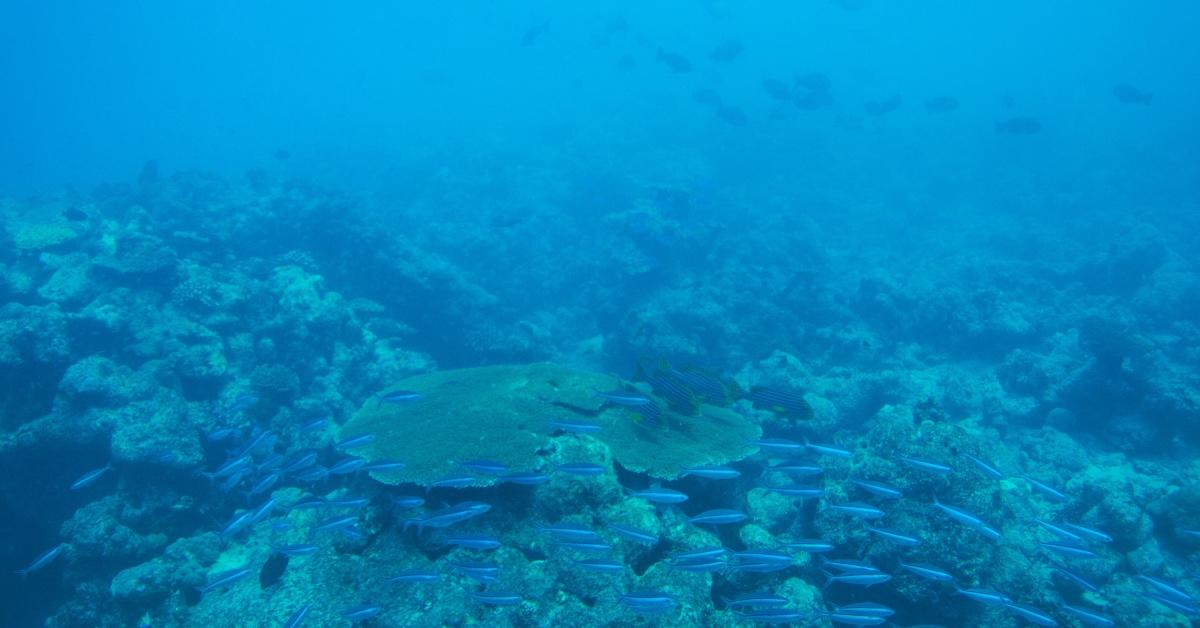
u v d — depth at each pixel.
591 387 8.66
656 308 16.41
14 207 18.94
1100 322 13.21
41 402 9.89
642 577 6.32
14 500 9.02
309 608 6.13
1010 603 5.91
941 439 7.67
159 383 10.00
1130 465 11.95
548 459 6.86
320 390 12.04
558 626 5.88
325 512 7.70
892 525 7.11
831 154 40.94
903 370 14.97
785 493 6.74
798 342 16.48
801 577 7.30
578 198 32.03
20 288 11.94
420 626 5.84
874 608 5.84
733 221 29.91
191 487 9.16
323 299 13.12
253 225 16.48
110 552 8.07
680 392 7.03
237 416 10.04
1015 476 10.35
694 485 7.66
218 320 11.64
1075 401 13.41
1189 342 16.75
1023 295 21.86
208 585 6.62
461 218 28.70
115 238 14.37
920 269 25.38
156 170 21.94
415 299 16.42
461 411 7.93
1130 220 29.58
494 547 5.80
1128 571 8.34
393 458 6.93
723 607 6.84
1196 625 6.93
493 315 17.84
